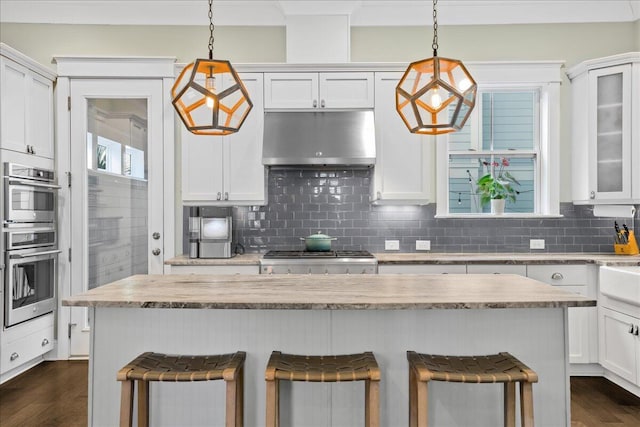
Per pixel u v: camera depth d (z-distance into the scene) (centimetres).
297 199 434
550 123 422
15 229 352
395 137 406
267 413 191
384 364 224
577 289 365
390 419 224
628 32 427
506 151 436
